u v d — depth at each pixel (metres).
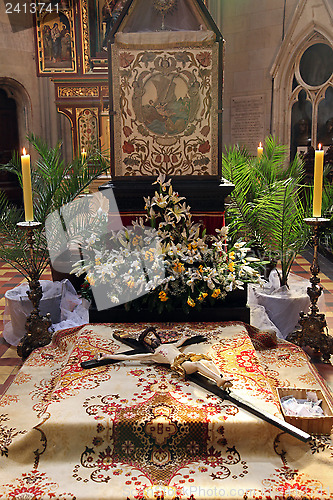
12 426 3.00
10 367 3.96
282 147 5.56
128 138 4.14
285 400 3.13
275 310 4.45
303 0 9.10
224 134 10.86
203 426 2.71
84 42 8.71
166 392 2.99
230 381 2.94
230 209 4.74
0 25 9.95
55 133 11.09
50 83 10.88
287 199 4.39
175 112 4.07
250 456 2.71
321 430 2.83
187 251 3.91
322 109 9.40
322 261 7.22
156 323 4.00
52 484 2.53
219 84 4.02
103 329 3.87
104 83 8.99
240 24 10.21
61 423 2.72
